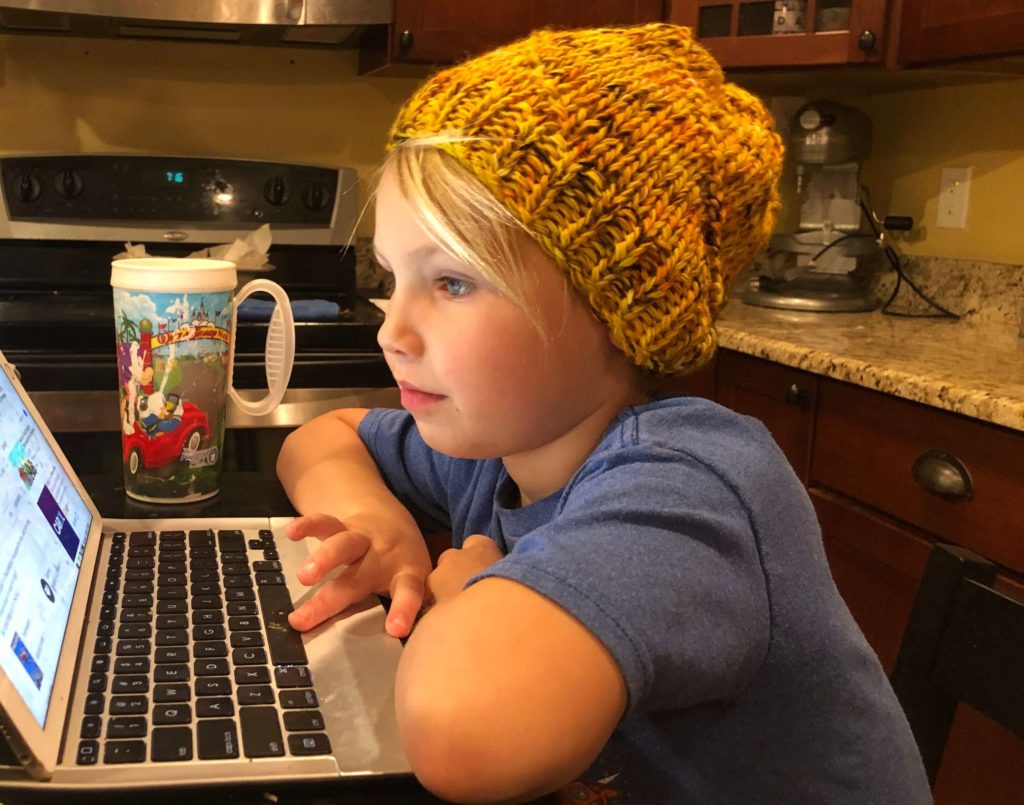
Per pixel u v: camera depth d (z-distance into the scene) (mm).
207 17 1797
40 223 1825
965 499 1357
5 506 561
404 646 586
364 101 2262
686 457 589
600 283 601
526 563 501
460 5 1937
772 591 581
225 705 499
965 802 1388
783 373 1679
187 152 2178
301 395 1461
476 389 610
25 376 1367
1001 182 1959
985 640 715
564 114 580
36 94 2072
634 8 1996
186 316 817
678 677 493
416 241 602
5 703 412
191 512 828
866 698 644
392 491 922
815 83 2260
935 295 2084
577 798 582
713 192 622
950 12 1696
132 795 427
